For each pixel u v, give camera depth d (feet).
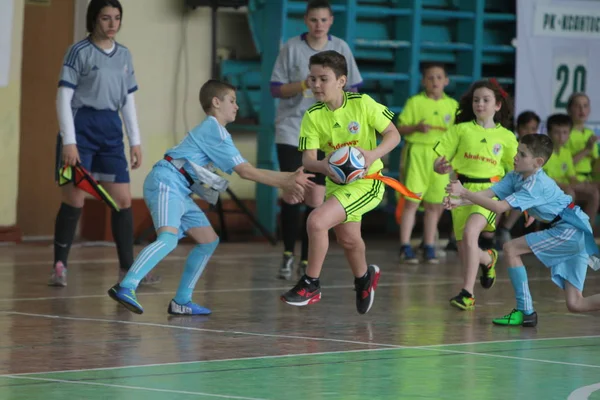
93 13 42.60
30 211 63.16
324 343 31.32
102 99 42.65
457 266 55.01
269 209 65.31
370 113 34.63
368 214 71.20
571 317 37.86
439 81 57.72
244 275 48.75
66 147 41.78
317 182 47.78
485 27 72.13
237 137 67.36
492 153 41.83
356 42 66.54
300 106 48.67
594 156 67.82
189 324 34.40
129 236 43.88
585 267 35.12
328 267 53.01
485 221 39.73
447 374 27.02
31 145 62.95
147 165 64.18
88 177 41.55
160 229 34.96
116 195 43.60
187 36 65.26
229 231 66.13
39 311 36.47
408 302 40.88
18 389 24.34
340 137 34.88
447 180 56.39
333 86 34.50
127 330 32.94
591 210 66.18
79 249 58.54
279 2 63.05
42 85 63.00
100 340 31.09
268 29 63.82
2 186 59.77
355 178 33.65
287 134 48.70
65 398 23.44
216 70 66.13
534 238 35.37
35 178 63.21
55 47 63.16
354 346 30.91
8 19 58.85
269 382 25.54
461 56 71.15
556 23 69.87
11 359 27.99
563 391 25.22
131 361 27.91
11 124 59.57
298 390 24.72
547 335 33.71
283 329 33.81
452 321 36.29
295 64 48.49
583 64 70.95
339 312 37.86
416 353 29.94
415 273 51.34
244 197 67.31
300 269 49.67
